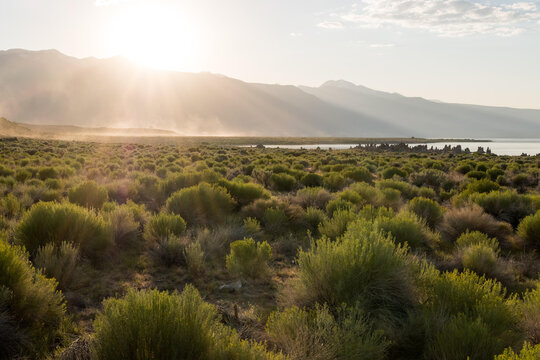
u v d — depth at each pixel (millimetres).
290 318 3945
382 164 33312
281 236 9094
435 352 3648
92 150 45719
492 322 3900
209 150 54312
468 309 4203
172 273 6480
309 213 10180
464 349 3506
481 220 9125
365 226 6121
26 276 4418
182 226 8211
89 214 7227
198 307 3467
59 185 14391
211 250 7543
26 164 24234
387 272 4594
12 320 4078
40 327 4195
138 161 28906
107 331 3156
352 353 3441
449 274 4840
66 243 6340
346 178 18891
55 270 5367
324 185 17312
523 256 7664
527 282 6344
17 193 11977
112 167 23969
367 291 4516
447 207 12852
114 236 7508
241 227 9094
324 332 3629
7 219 8398
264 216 10141
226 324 4562
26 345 3879
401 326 4273
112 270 6445
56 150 41812
